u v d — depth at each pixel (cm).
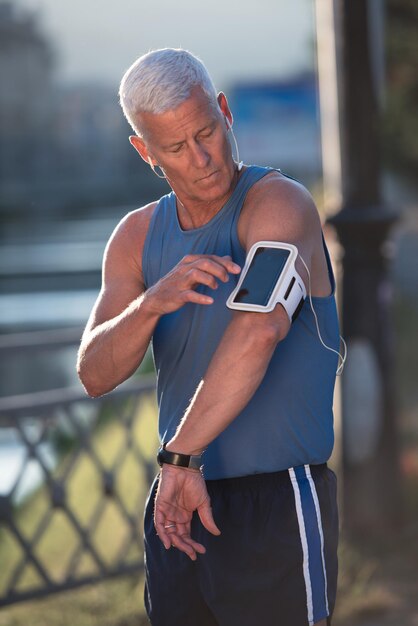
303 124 6881
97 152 9894
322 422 311
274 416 302
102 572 586
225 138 291
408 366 1266
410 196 2456
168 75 279
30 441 554
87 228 5241
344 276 689
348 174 678
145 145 292
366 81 671
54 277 3173
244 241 301
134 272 326
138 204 7612
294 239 288
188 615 316
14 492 549
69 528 775
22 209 6900
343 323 693
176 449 284
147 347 303
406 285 1794
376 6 675
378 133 679
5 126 10112
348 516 695
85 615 589
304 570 303
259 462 303
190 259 283
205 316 302
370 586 620
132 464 928
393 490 696
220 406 276
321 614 307
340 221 676
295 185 299
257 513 303
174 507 289
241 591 304
